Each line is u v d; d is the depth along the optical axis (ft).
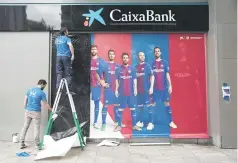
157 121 28.60
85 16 28.45
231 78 27.02
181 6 28.53
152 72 28.81
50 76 28.53
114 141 27.81
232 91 26.94
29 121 26.35
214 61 27.50
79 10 28.48
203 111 28.63
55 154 23.20
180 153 24.89
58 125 28.14
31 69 28.37
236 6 27.22
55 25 28.37
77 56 28.63
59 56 27.71
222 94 26.91
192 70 28.76
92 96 28.60
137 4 28.48
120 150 25.76
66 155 24.16
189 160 22.93
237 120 25.98
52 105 28.37
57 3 28.45
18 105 28.22
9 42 28.45
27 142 27.96
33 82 28.30
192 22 28.45
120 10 28.48
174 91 28.71
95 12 28.48
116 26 28.43
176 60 28.81
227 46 27.12
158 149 26.17
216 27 27.17
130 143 28.02
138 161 22.63
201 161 22.68
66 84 26.50
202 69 28.76
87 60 28.71
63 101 28.25
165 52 28.81
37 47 28.40
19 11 28.40
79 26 28.40
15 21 28.37
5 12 28.40
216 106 27.25
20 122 28.17
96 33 28.76
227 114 26.81
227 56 27.12
